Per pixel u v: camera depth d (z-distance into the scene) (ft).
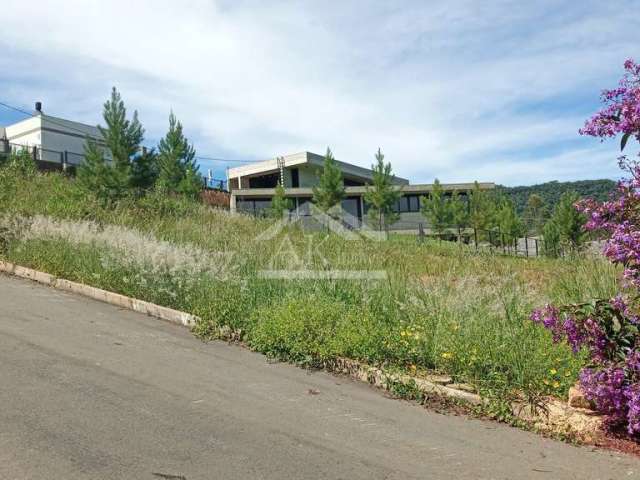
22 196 52.80
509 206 116.67
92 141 70.64
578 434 15.96
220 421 14.99
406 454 13.93
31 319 24.41
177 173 98.02
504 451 14.62
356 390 19.48
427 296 25.99
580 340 15.61
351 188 139.64
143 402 15.85
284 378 20.03
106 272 31.94
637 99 14.62
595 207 15.39
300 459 13.00
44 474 11.14
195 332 25.27
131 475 11.41
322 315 23.89
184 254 32.40
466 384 19.63
